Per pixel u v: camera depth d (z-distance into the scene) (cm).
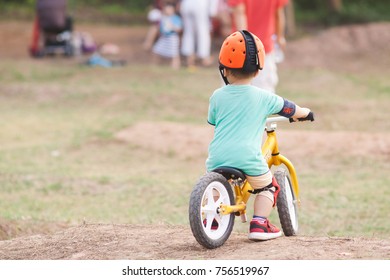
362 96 4797
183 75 5209
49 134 3756
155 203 2512
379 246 1423
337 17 7162
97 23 7669
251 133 1419
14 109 4403
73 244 1548
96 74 5219
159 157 3347
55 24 5659
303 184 2780
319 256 1348
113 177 2916
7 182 2836
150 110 4322
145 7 8425
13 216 2208
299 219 2286
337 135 3472
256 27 2512
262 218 1447
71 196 2656
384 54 6016
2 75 5097
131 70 5309
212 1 5491
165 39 5475
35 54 5856
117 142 3569
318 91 4934
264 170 1423
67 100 4575
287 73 5419
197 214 1351
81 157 3328
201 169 3125
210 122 1484
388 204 2461
